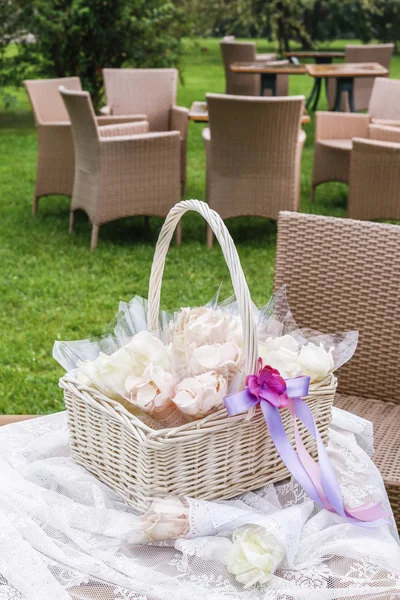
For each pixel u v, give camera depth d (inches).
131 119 233.8
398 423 83.7
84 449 56.2
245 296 50.8
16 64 385.7
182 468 50.1
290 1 633.6
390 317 87.5
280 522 48.8
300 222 89.7
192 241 215.5
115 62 377.7
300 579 47.4
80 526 50.8
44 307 167.3
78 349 58.9
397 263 86.4
